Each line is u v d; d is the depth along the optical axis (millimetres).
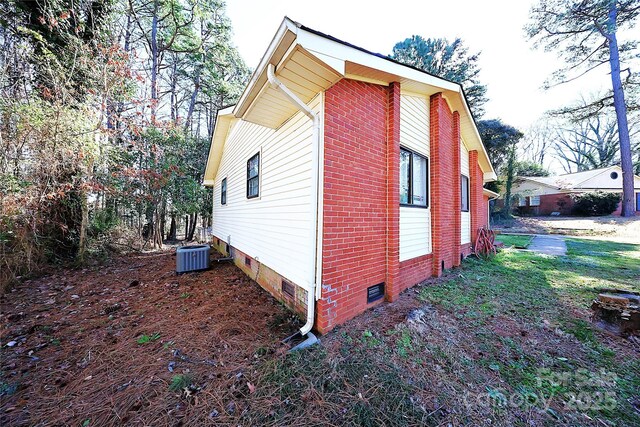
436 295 3975
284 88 2576
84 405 1839
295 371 2170
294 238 3418
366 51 2912
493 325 3027
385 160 3748
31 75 5684
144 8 11508
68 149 5336
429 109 5039
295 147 3459
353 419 1726
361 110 3359
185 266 5621
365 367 2236
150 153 9008
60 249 6273
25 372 2195
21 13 5840
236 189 6844
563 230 14648
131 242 8828
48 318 3264
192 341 2668
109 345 2607
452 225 5926
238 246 6418
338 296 2979
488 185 21703
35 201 5141
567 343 2664
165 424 1677
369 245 3443
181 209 10695
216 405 1828
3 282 4449
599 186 20281
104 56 6613
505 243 10242
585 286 4488
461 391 1994
